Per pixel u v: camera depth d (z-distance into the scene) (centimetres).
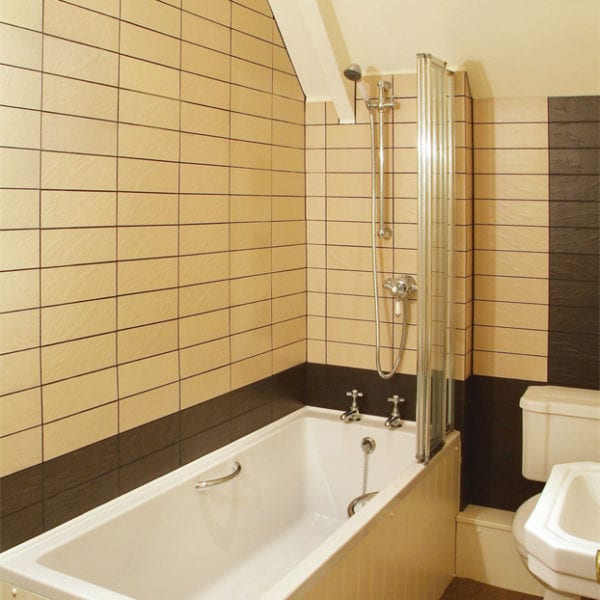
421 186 262
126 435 241
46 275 209
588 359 308
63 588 189
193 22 260
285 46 316
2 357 198
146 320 247
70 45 212
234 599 263
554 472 232
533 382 317
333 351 342
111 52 226
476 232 319
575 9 264
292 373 336
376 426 324
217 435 286
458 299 311
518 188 311
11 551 205
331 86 312
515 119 308
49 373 212
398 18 287
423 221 264
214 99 273
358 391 338
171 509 252
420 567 279
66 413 218
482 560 315
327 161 332
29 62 200
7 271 198
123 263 236
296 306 336
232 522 284
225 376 289
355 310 334
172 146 253
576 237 304
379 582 242
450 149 292
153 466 254
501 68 296
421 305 268
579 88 297
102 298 228
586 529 221
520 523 270
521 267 313
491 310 320
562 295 309
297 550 304
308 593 196
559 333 311
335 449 331
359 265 331
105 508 233
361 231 328
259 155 302
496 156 313
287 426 322
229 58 280
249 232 298
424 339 270
